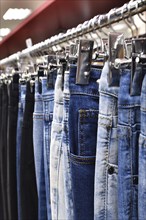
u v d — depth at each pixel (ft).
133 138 1.76
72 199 2.26
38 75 2.92
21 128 3.36
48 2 4.12
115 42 1.92
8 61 4.77
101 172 1.93
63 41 2.88
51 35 5.81
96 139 2.14
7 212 3.95
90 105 2.12
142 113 1.63
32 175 3.20
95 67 2.13
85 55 2.10
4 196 4.02
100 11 4.19
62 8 4.09
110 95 1.89
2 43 6.64
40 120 2.94
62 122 2.43
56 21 4.83
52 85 2.74
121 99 1.77
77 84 2.10
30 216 3.23
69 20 4.76
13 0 6.98
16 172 3.59
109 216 1.92
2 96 4.03
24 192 3.21
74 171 2.13
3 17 8.61
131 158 1.76
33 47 3.67
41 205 2.96
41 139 2.95
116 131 1.88
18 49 7.19
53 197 2.59
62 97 2.46
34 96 3.12
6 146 3.94
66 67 2.34
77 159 2.11
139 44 1.74
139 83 1.76
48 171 2.82
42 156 2.96
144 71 1.75
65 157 2.31
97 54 2.15
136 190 1.74
